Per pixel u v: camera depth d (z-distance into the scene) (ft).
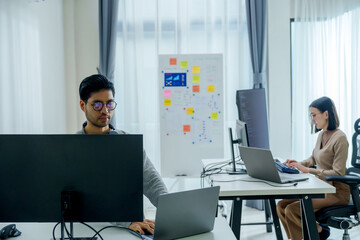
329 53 14.67
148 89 15.05
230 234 5.25
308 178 8.47
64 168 4.54
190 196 4.90
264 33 14.52
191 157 13.67
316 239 7.68
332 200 8.98
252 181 8.36
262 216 13.76
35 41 12.29
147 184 6.29
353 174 9.89
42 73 12.84
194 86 13.58
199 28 15.02
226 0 14.67
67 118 15.38
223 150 13.67
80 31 15.24
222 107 13.62
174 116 13.58
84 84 6.00
